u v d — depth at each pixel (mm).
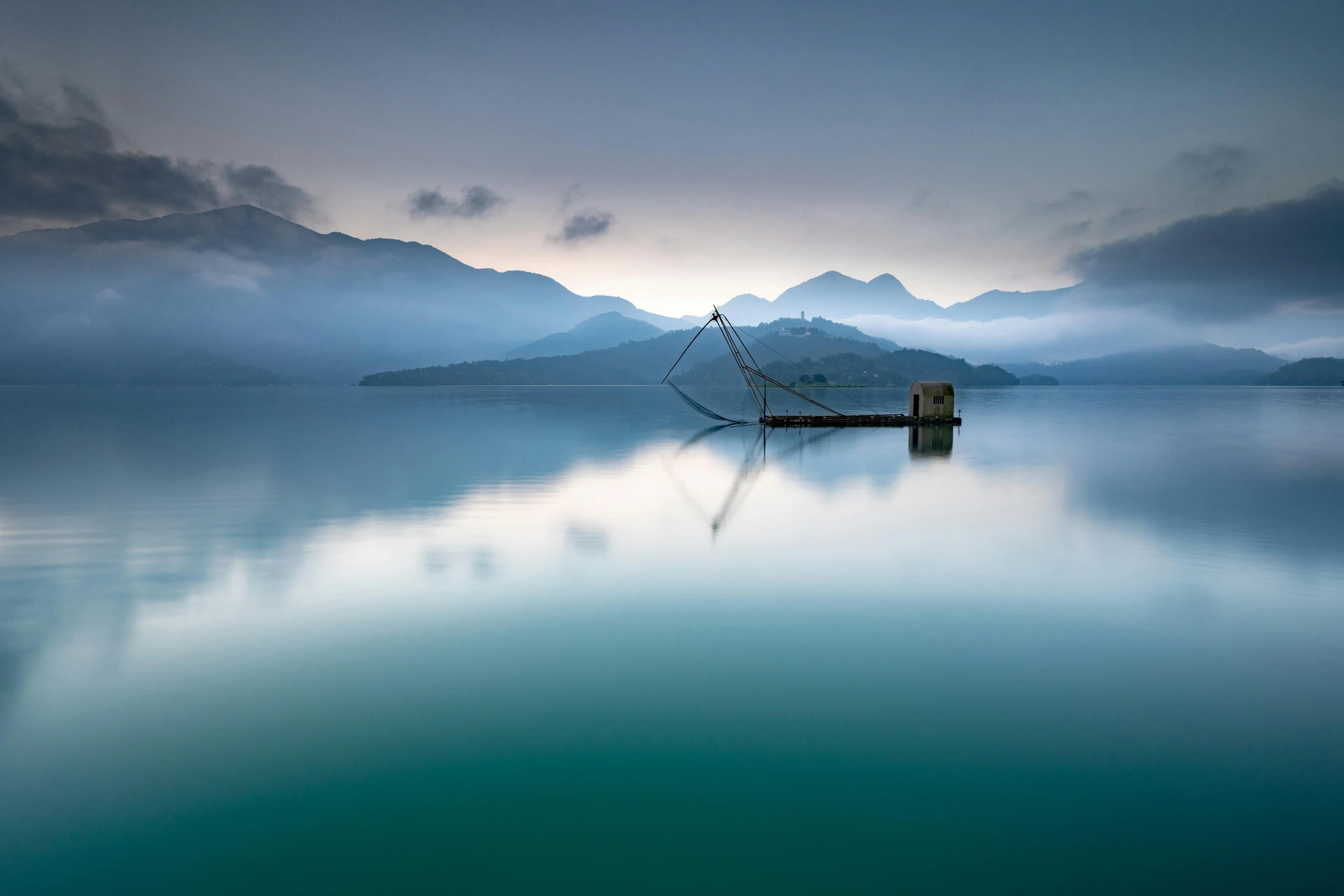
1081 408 111875
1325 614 12102
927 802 6691
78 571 14891
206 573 14734
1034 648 10562
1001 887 5590
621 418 80750
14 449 43562
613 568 15133
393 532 18672
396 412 98312
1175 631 11273
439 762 7414
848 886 5590
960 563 15508
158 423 71938
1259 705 8734
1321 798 6797
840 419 63688
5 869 5883
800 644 10711
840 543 17484
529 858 5949
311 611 12328
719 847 6066
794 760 7426
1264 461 35844
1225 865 5879
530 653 10375
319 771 7250
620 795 6805
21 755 7598
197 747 7770
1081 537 18125
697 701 8797
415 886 5645
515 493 25172
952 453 39781
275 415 88625
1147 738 7922
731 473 30844
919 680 9406
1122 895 5512
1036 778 7094
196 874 5812
